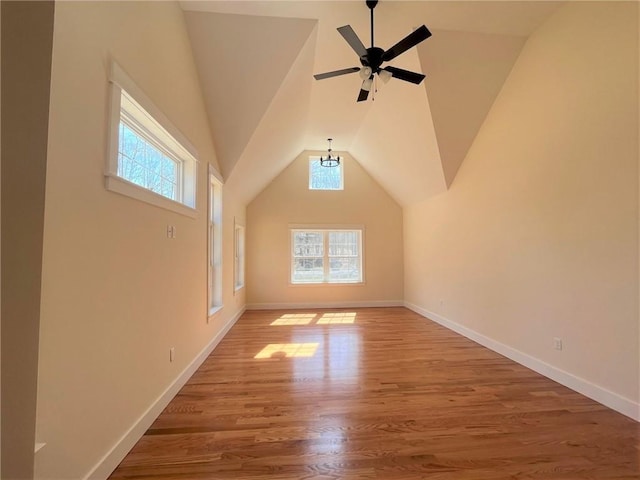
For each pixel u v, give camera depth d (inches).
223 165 172.1
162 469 71.5
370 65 112.2
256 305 280.5
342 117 216.1
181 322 114.7
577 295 111.7
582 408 99.5
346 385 117.7
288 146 233.9
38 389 49.9
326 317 244.1
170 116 103.7
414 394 110.0
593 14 105.4
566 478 68.9
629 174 94.2
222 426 89.4
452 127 167.9
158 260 94.9
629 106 94.1
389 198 295.7
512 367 136.4
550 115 123.5
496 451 78.2
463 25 129.1
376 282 293.4
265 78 140.9
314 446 80.3
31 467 48.4
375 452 77.9
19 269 48.7
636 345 92.4
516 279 143.3
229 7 118.9
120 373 74.0
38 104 49.4
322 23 128.9
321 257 293.1
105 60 67.5
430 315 237.5
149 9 88.5
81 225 60.0
